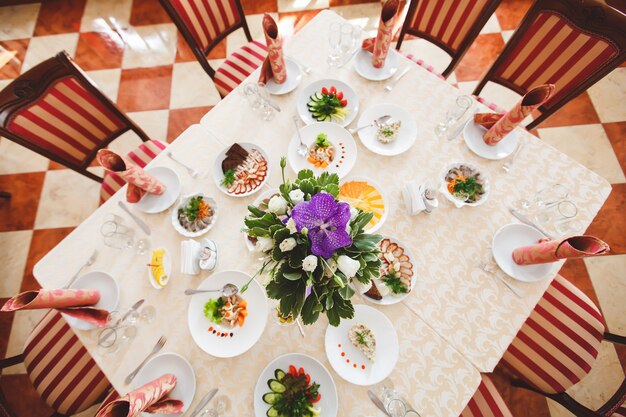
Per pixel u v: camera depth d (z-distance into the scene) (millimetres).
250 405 1167
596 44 1485
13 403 1983
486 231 1355
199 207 1400
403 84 1599
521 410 1892
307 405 1133
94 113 1725
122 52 2857
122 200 1455
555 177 1412
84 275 1320
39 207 2430
